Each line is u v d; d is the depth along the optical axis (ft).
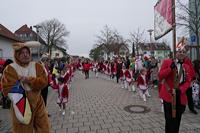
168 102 11.41
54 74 31.78
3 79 9.18
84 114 19.72
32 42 10.68
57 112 20.74
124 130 14.89
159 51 117.70
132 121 17.03
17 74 9.34
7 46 64.23
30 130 9.32
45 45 167.53
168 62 11.55
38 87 9.55
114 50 123.13
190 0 40.50
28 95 9.41
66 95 19.94
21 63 9.71
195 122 16.26
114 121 17.16
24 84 9.41
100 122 16.99
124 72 38.04
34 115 9.59
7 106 23.24
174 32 18.62
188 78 11.33
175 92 11.09
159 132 14.35
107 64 68.18
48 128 9.85
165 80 11.72
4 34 59.57
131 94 30.73
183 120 16.81
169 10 19.84
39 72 10.04
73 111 21.01
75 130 15.20
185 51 11.37
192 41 35.09
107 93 32.19
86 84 45.62
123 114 19.30
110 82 49.88
